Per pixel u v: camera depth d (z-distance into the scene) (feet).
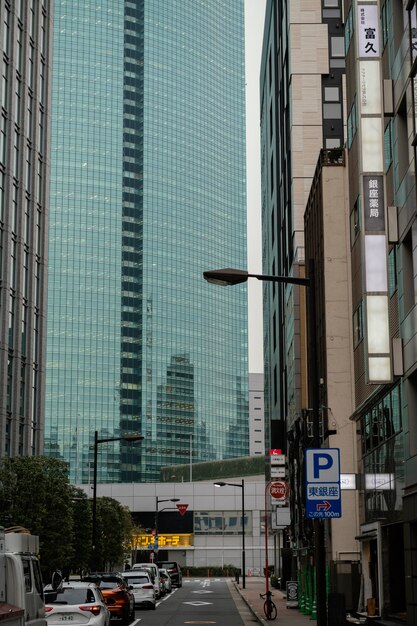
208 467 576.20
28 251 271.90
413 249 99.55
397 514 109.09
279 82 308.60
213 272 72.95
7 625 49.26
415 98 96.43
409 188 100.73
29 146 276.21
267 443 362.94
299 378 225.76
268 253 356.38
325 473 70.49
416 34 97.40
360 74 113.29
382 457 121.08
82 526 235.20
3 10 257.34
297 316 229.04
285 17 287.69
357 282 142.72
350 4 144.97
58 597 88.07
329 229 162.20
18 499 180.86
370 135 112.27
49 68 298.35
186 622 135.54
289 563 254.47
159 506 526.16
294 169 262.06
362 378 136.05
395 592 116.98
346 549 153.38
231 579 411.34
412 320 99.50
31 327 268.62
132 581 172.35
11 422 250.37
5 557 54.60
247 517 519.19
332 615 73.56
